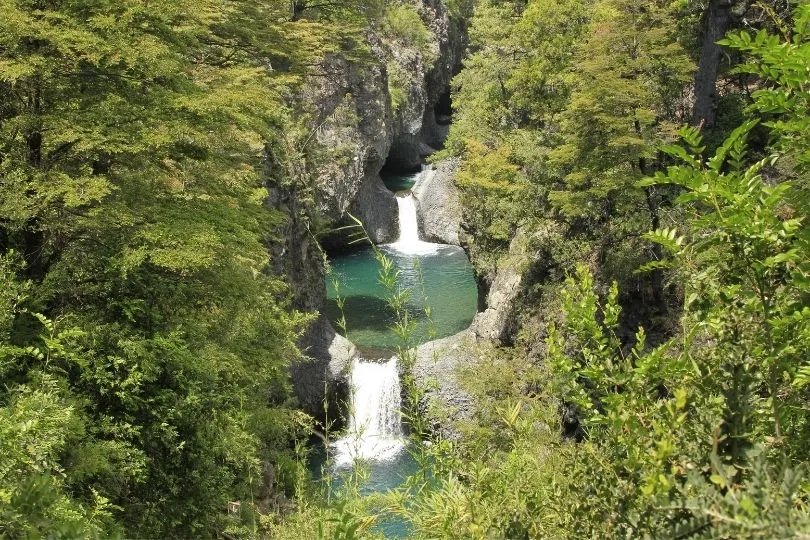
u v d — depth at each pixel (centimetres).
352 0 3138
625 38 2070
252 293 1392
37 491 312
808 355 302
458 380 2109
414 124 5347
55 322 927
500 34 3809
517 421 388
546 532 295
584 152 2050
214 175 1384
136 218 1120
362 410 2547
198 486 1137
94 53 1027
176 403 1108
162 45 1134
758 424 287
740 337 291
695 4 2480
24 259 1111
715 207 303
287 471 1227
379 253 438
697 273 326
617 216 2258
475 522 299
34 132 1112
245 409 1370
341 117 3875
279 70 2864
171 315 1283
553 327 318
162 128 1134
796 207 325
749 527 196
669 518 240
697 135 314
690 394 281
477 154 3064
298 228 2662
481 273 3091
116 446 949
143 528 1027
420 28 5512
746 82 2406
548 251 2466
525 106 3475
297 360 2141
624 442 271
